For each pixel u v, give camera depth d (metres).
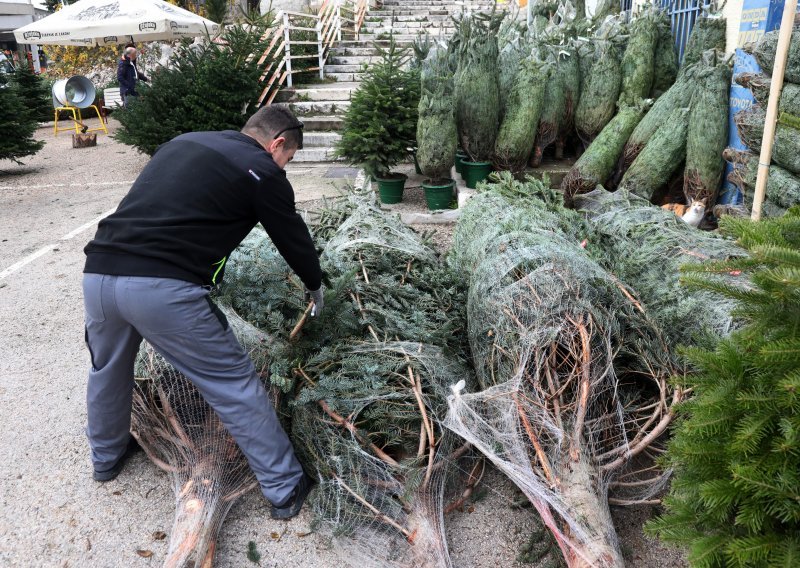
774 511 1.64
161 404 2.93
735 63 5.08
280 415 2.83
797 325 1.73
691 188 5.37
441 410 2.66
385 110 6.84
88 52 21.50
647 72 6.49
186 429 2.82
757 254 1.69
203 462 2.71
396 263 3.77
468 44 6.45
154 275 2.21
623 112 6.19
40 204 8.23
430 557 2.25
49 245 6.43
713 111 5.14
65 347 4.19
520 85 6.40
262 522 2.60
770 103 3.98
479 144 6.66
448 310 3.47
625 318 2.83
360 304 3.20
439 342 3.10
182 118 9.45
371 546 2.37
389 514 2.41
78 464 2.99
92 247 2.29
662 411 2.62
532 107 6.36
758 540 1.64
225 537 2.53
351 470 2.51
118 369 2.50
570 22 7.59
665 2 7.35
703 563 1.70
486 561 2.37
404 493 2.41
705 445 1.82
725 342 1.95
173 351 2.33
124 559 2.44
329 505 2.49
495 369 2.72
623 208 4.16
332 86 12.38
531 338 2.50
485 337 2.83
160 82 9.61
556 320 2.56
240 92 9.64
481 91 6.41
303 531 2.54
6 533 2.57
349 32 15.60
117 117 9.90
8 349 4.16
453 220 6.53
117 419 2.66
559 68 6.71
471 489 2.70
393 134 6.91
